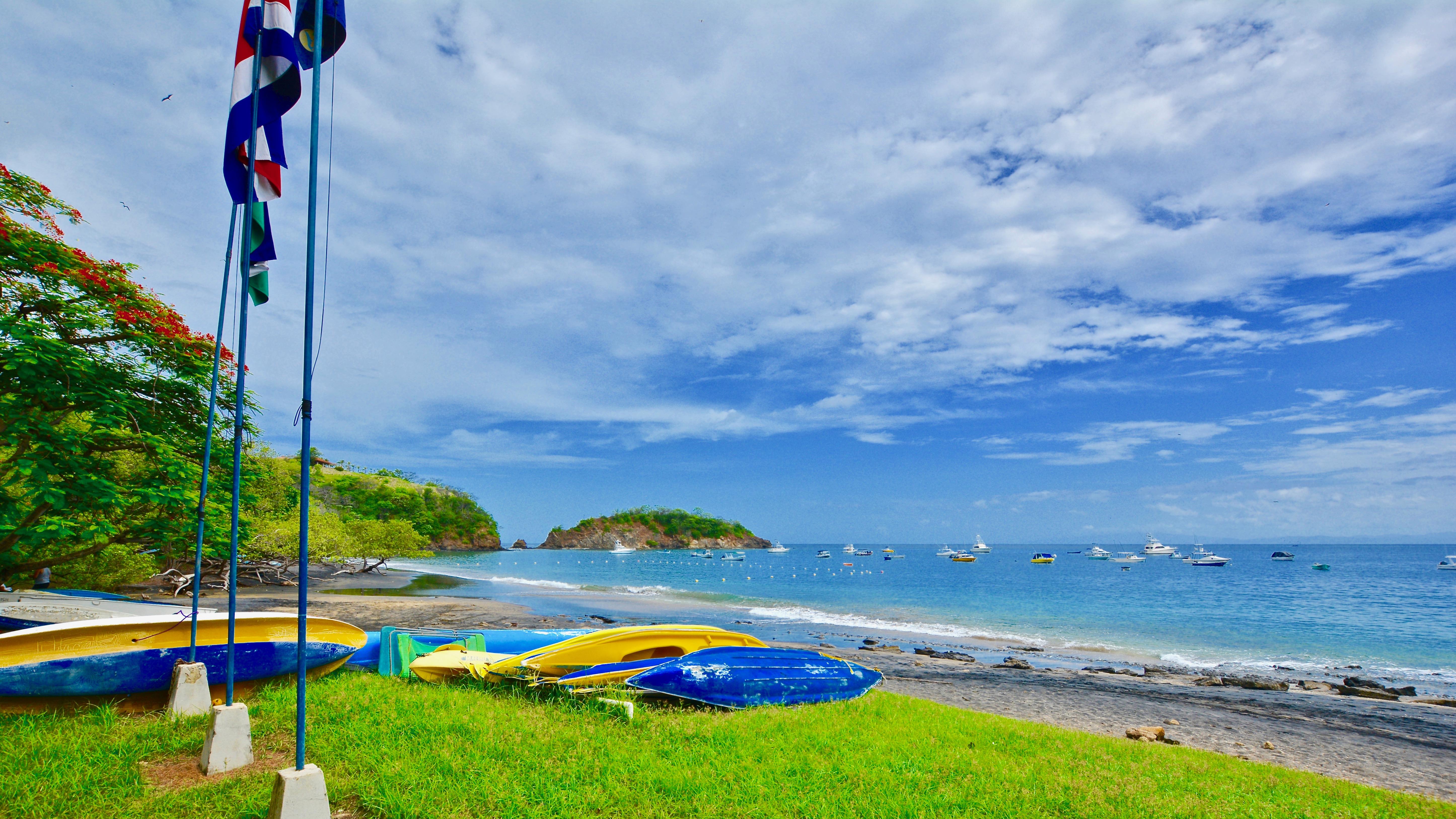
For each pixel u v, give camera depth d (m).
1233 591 52.62
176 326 11.94
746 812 4.99
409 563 83.69
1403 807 6.50
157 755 5.54
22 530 10.36
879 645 22.72
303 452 4.34
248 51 5.68
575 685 8.48
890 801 5.34
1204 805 5.84
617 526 196.25
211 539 13.30
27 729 5.89
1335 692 16.34
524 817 4.65
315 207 4.43
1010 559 137.50
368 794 4.81
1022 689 15.26
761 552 189.38
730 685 8.84
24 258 10.82
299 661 4.30
